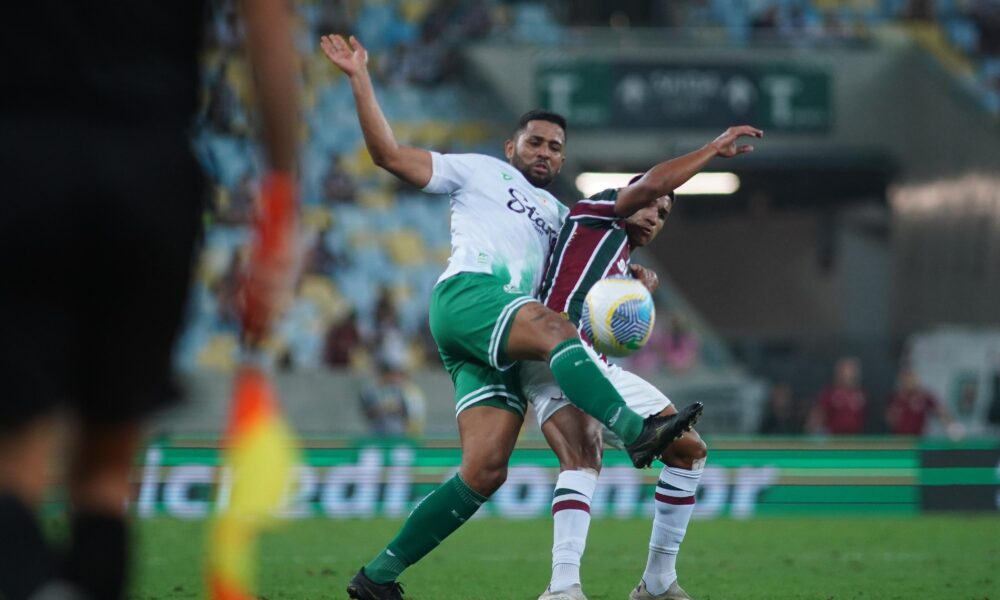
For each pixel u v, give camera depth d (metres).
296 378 59.25
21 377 7.64
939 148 80.19
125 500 8.79
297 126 8.77
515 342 17.39
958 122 78.50
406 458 42.41
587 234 19.31
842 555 30.83
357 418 59.44
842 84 81.75
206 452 41.00
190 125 8.55
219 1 9.45
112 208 7.80
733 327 99.38
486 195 19.16
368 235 76.12
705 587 24.33
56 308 7.84
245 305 8.76
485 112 82.12
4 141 7.70
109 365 8.27
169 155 8.15
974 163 76.88
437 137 81.38
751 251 98.56
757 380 65.00
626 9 98.62
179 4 8.38
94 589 8.43
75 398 8.45
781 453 43.31
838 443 43.66
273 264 8.73
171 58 8.38
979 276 76.62
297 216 8.92
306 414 59.00
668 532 19.69
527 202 19.39
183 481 40.69
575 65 80.00
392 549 18.64
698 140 80.06
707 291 101.00
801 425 61.00
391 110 82.19
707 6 90.44
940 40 88.31
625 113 79.75
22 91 7.86
